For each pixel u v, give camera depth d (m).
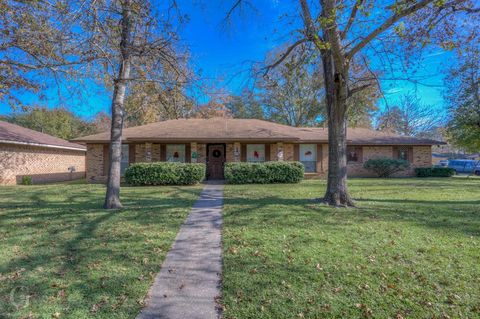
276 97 29.95
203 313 3.12
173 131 17.45
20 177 17.39
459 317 2.97
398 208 8.03
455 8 6.86
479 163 26.11
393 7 5.76
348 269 4.08
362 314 3.04
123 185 14.45
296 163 15.30
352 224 6.36
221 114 24.91
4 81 8.10
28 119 33.06
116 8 7.41
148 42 8.23
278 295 3.43
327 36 7.77
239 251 4.84
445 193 11.16
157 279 3.89
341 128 8.43
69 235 5.68
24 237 5.54
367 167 19.47
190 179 14.52
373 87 8.87
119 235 5.70
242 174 15.01
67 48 6.92
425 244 5.06
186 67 8.91
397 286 3.59
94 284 3.72
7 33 7.04
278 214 7.32
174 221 6.80
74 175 23.69
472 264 4.21
